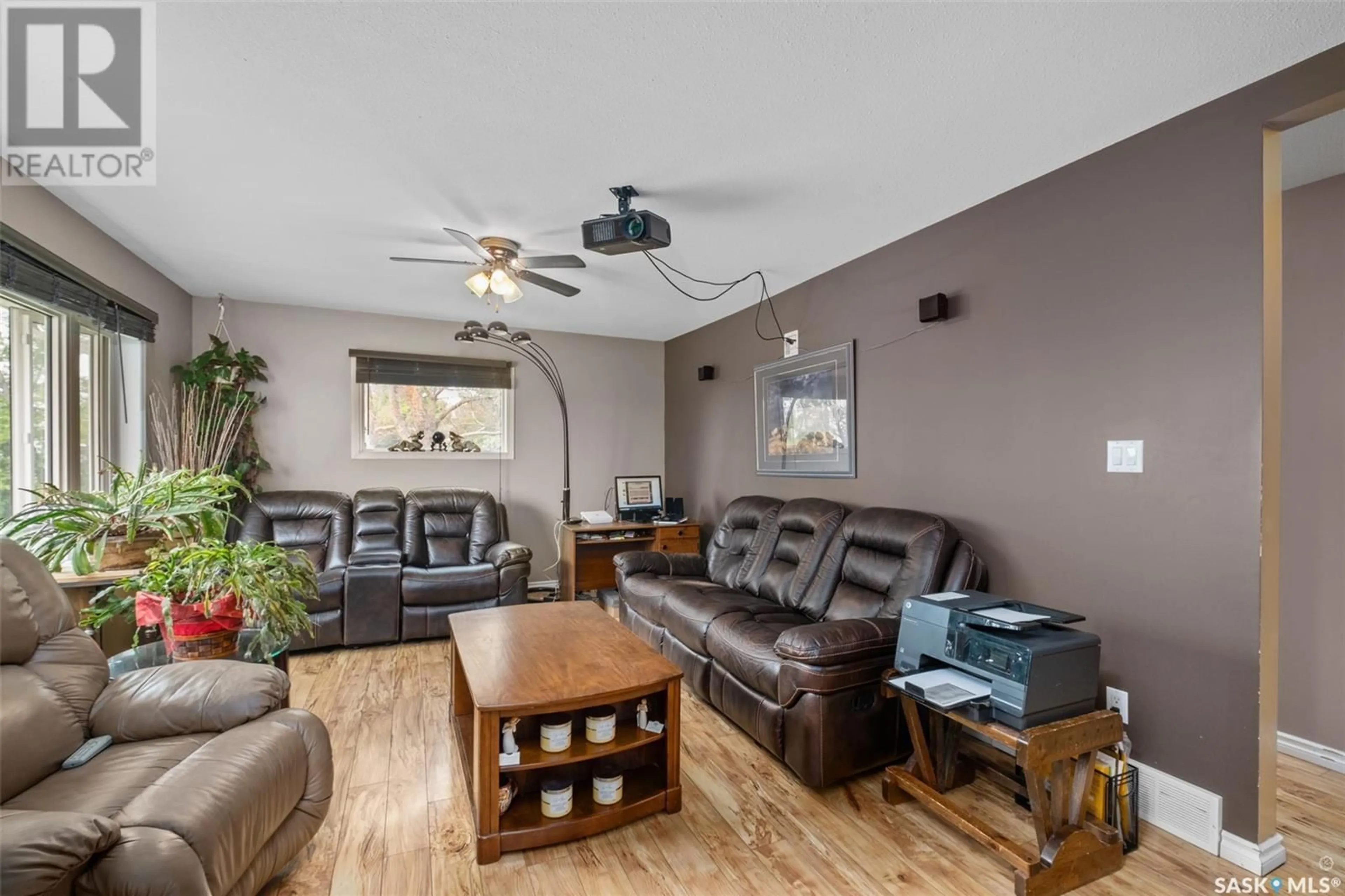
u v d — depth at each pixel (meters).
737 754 2.49
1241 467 1.80
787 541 3.43
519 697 1.83
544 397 5.28
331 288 4.00
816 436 3.70
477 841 1.79
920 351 2.97
